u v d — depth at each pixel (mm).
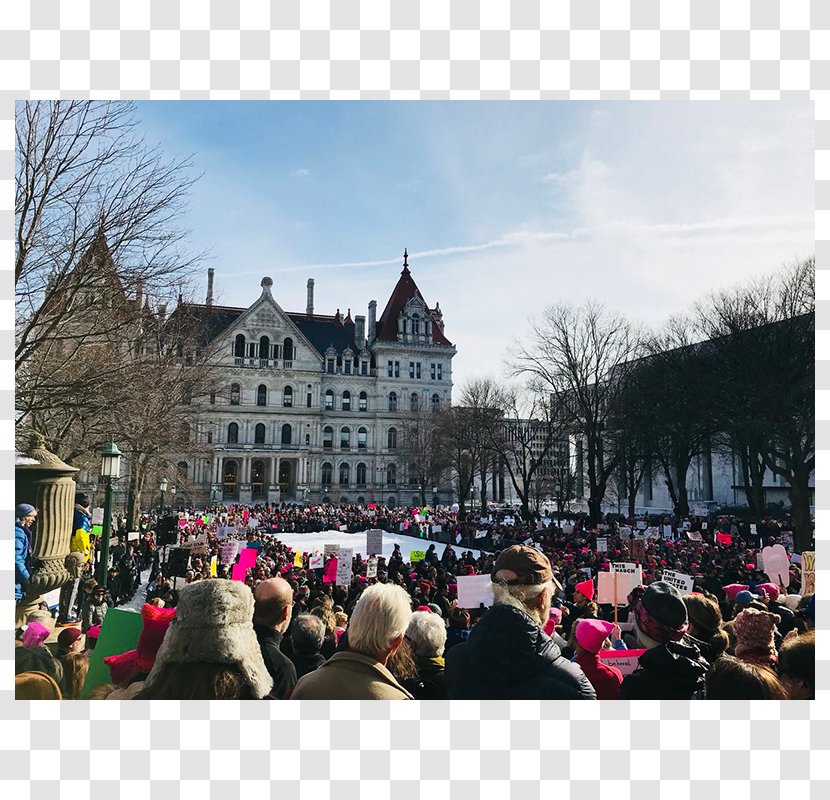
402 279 122625
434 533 53375
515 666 4184
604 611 15023
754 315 37906
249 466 102188
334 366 112562
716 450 57938
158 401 25750
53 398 17625
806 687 4809
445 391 116438
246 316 105000
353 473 110562
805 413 35250
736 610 9625
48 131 12805
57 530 14602
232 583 4180
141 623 5906
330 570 19859
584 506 89750
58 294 14602
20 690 4711
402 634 4324
